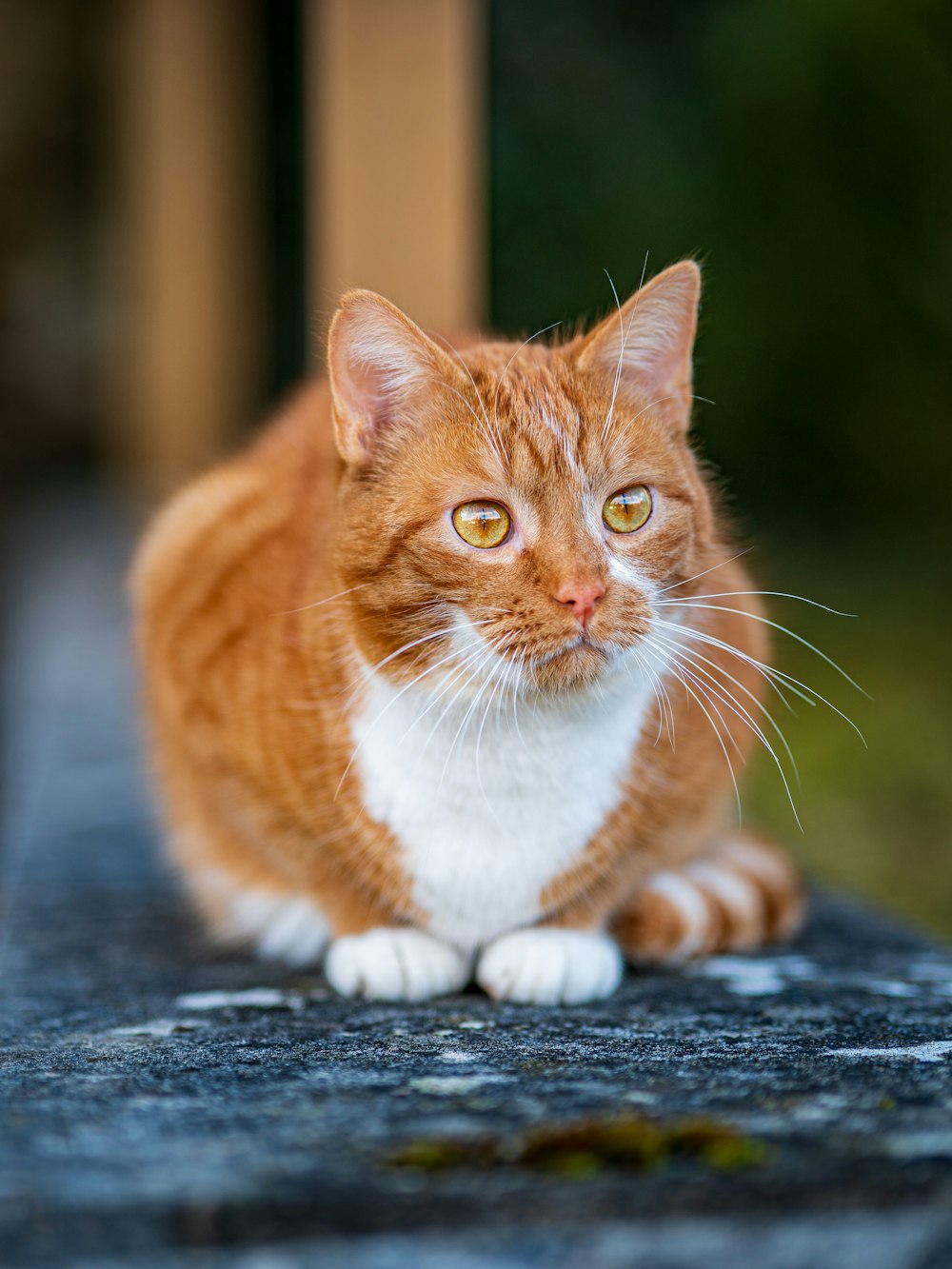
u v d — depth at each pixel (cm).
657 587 264
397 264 537
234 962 284
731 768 301
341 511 267
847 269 927
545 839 261
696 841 303
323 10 532
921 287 915
